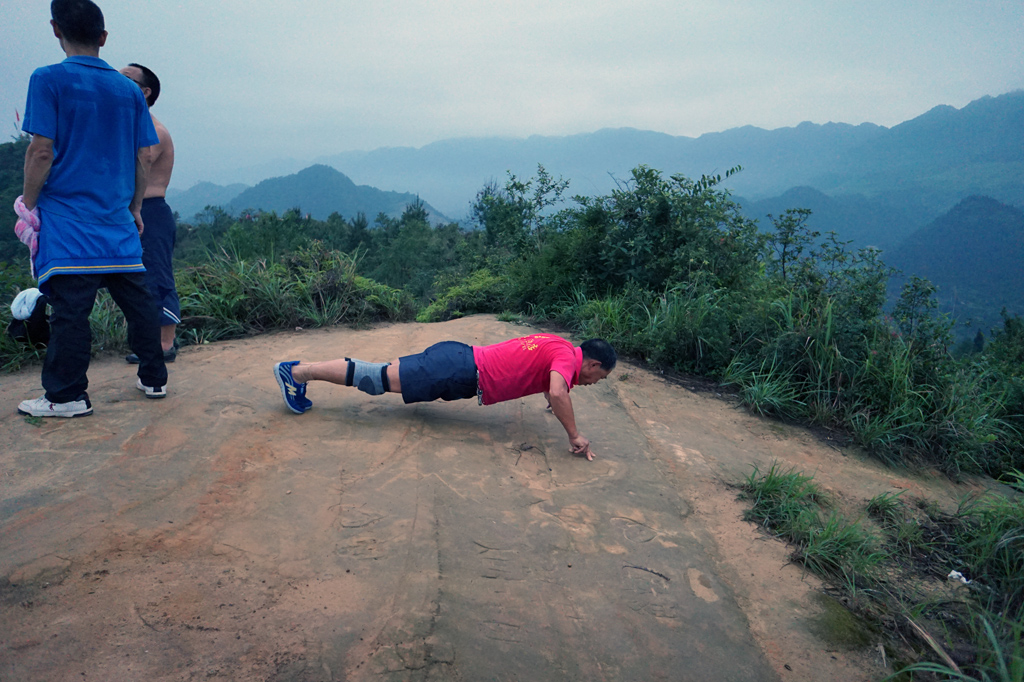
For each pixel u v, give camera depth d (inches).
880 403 190.1
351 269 269.3
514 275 321.1
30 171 111.5
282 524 96.9
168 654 68.0
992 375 239.0
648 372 214.4
